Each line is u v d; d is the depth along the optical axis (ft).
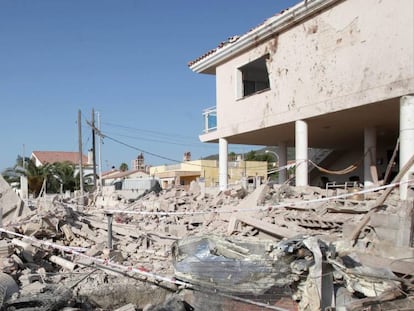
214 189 69.41
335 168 88.22
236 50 61.21
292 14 50.19
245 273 23.12
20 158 170.50
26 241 33.76
